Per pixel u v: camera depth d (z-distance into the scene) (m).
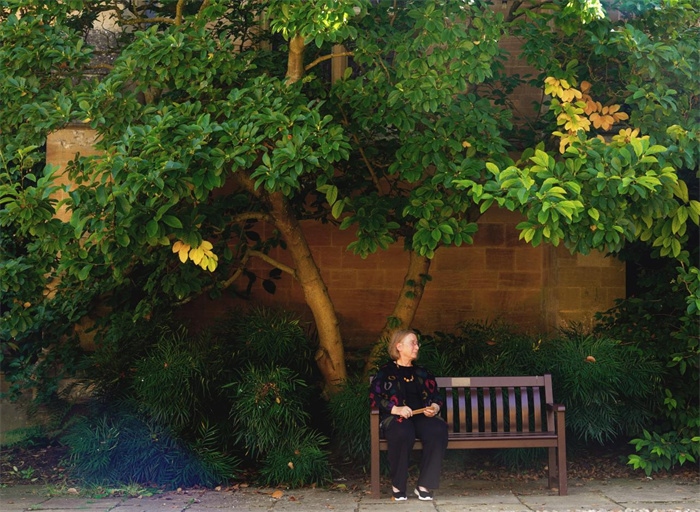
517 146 9.38
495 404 7.55
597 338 8.41
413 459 7.61
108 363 8.15
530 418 7.64
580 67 7.64
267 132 6.30
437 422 6.49
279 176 6.19
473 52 6.60
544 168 6.12
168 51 6.71
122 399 7.83
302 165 6.11
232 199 8.20
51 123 6.60
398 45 6.83
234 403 7.51
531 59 7.14
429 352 8.00
